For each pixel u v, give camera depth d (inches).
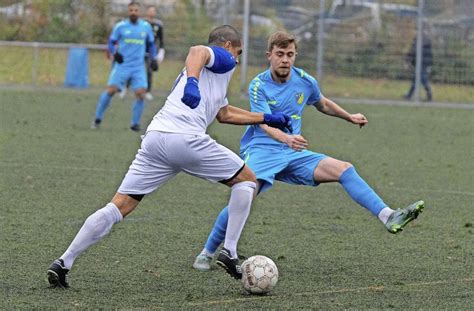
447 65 1722.4
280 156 465.7
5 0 1905.8
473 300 399.5
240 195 418.9
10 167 811.4
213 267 463.5
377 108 1635.1
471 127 1357.0
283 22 1758.1
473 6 1710.1
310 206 669.3
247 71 1727.4
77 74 1759.4
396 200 713.0
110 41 1110.4
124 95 1611.7
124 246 510.0
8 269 442.9
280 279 438.6
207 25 1798.7
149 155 408.5
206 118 411.2
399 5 1737.2
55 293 398.0
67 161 860.0
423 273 458.3
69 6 1878.7
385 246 530.6
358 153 1008.9
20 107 1389.0
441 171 886.4
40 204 638.5
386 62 1742.1
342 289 418.9
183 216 610.9
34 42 1861.5
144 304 381.7
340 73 1755.7
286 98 470.9
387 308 382.0
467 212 660.7
